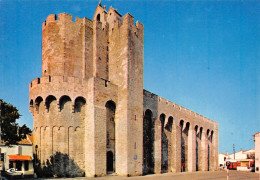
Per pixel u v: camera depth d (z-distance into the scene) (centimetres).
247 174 4884
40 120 3228
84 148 3073
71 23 3544
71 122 3086
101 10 4028
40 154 3155
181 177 3275
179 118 4750
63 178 2781
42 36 3722
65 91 3080
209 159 5994
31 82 3378
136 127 3366
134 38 3616
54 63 3400
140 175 3300
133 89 3431
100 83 3175
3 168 3819
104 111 3145
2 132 2645
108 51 3747
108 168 3178
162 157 4203
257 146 6372
